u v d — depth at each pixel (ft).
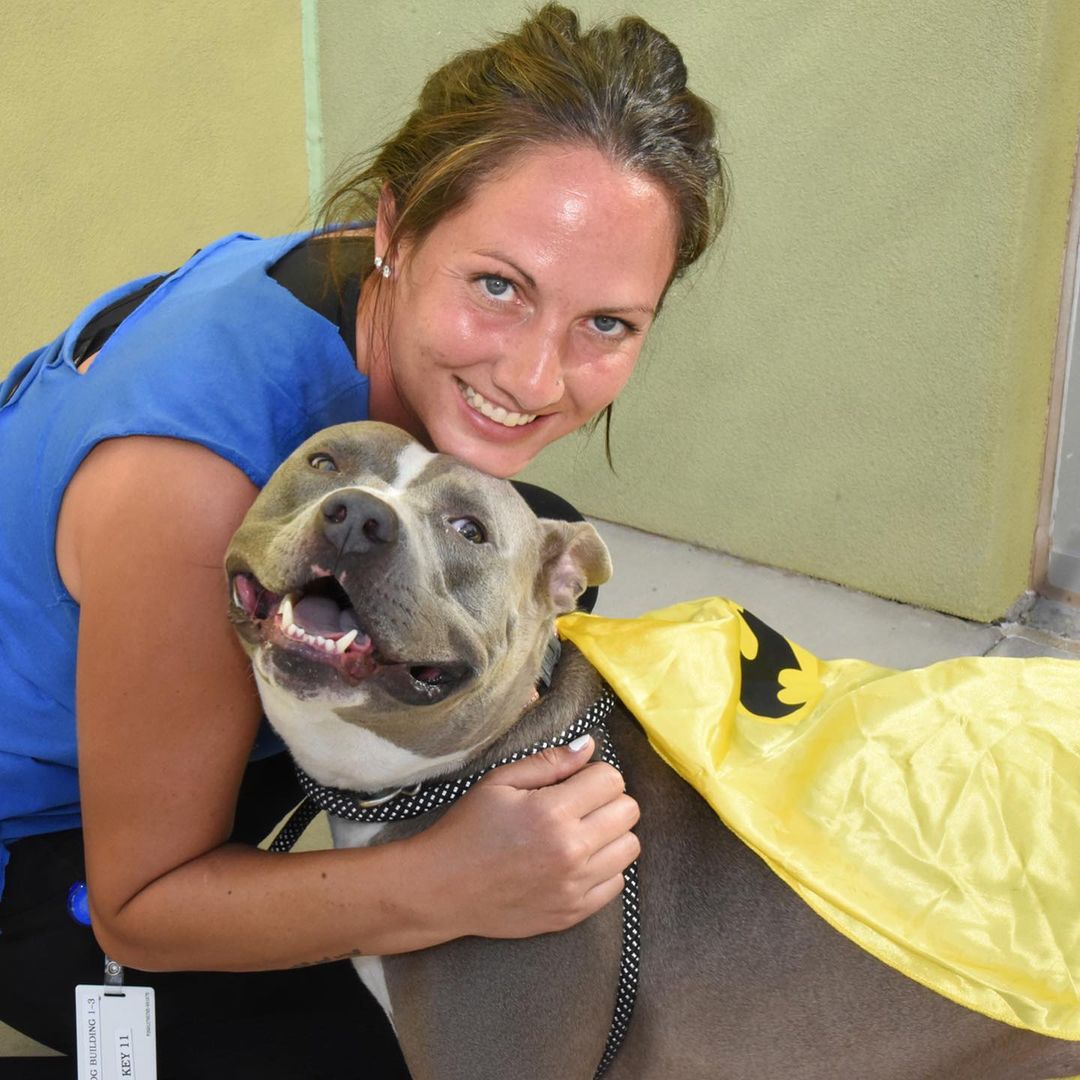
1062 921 6.53
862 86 12.01
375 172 6.77
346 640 5.80
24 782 7.40
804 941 6.86
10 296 12.96
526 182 5.93
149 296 7.28
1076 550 13.26
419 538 6.09
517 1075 6.79
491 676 6.57
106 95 13.03
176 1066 7.82
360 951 6.49
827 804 6.82
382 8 14.40
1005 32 11.10
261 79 14.53
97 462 6.27
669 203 6.23
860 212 12.45
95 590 6.15
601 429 15.20
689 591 14.28
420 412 6.65
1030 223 11.68
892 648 13.04
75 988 7.57
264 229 15.19
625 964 6.81
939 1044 6.88
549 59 6.12
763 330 13.52
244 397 6.44
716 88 12.82
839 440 13.50
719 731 6.93
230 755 6.48
